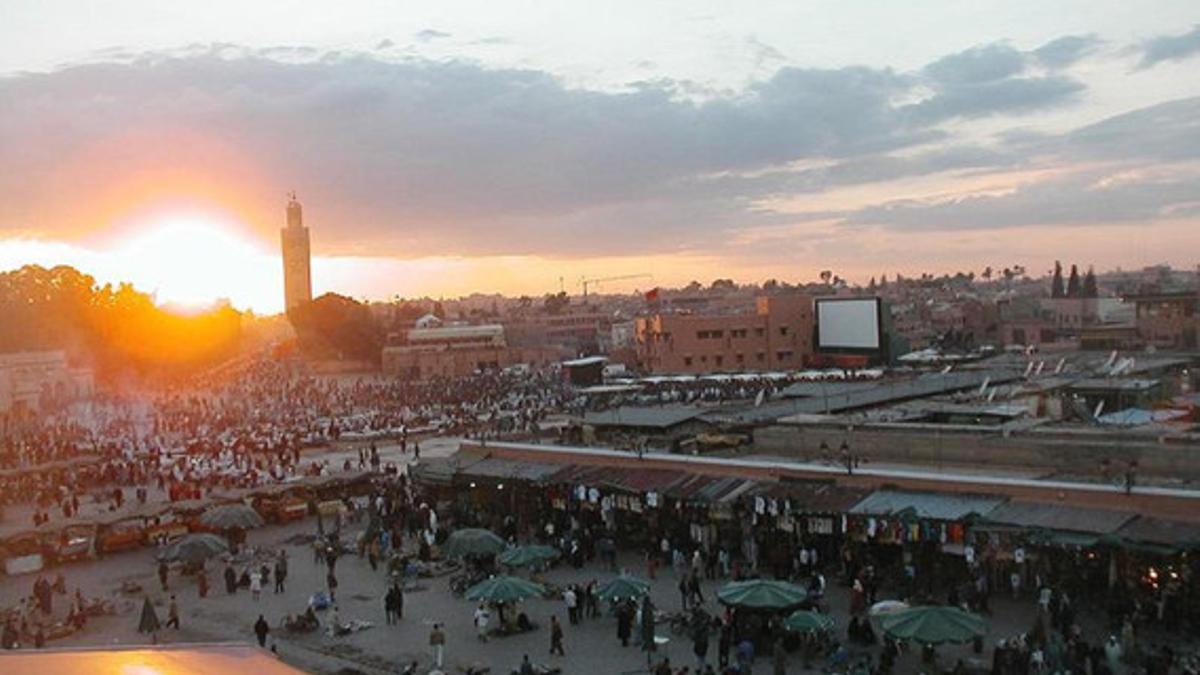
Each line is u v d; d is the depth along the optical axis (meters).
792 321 119.06
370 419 90.31
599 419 54.09
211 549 39.50
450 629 33.34
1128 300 118.88
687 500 39.44
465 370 171.88
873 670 27.12
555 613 34.53
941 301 191.62
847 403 54.41
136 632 34.28
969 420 45.34
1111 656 25.89
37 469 63.84
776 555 35.72
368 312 196.38
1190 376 61.00
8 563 42.81
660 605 34.19
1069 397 51.78
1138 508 31.23
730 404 59.84
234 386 144.88
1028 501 33.34
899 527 33.84
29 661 7.38
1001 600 31.92
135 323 181.62
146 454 70.25
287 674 7.40
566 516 44.31
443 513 48.25
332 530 49.06
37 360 132.38
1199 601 28.78
